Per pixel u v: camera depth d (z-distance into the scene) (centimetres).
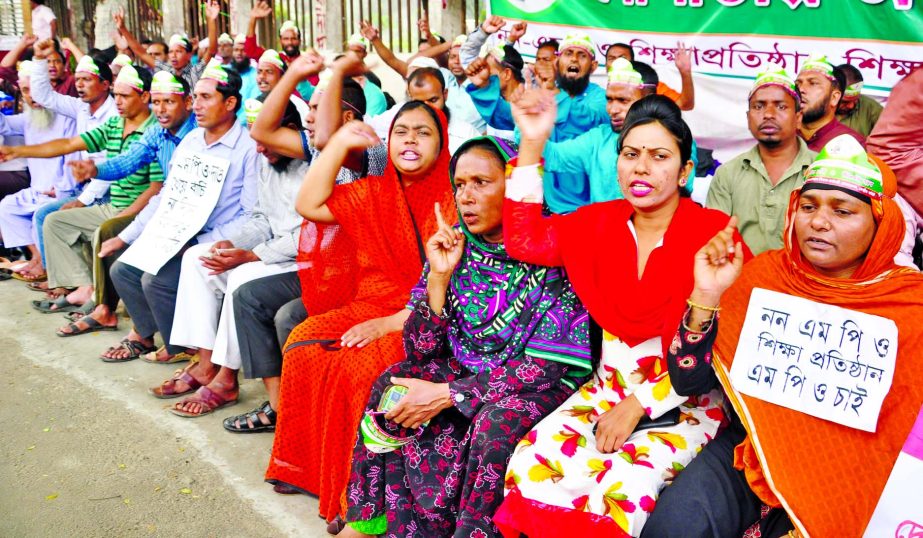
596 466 225
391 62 614
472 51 450
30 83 626
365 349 297
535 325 261
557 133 416
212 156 436
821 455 205
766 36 365
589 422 240
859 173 198
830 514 202
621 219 244
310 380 312
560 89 414
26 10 1169
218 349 392
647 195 230
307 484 323
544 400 254
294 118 393
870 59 338
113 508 316
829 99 334
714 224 231
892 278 203
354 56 354
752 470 216
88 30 1315
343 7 841
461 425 269
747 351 219
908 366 196
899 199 327
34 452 362
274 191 402
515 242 251
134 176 520
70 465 350
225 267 393
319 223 326
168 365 465
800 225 208
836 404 204
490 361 269
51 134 646
